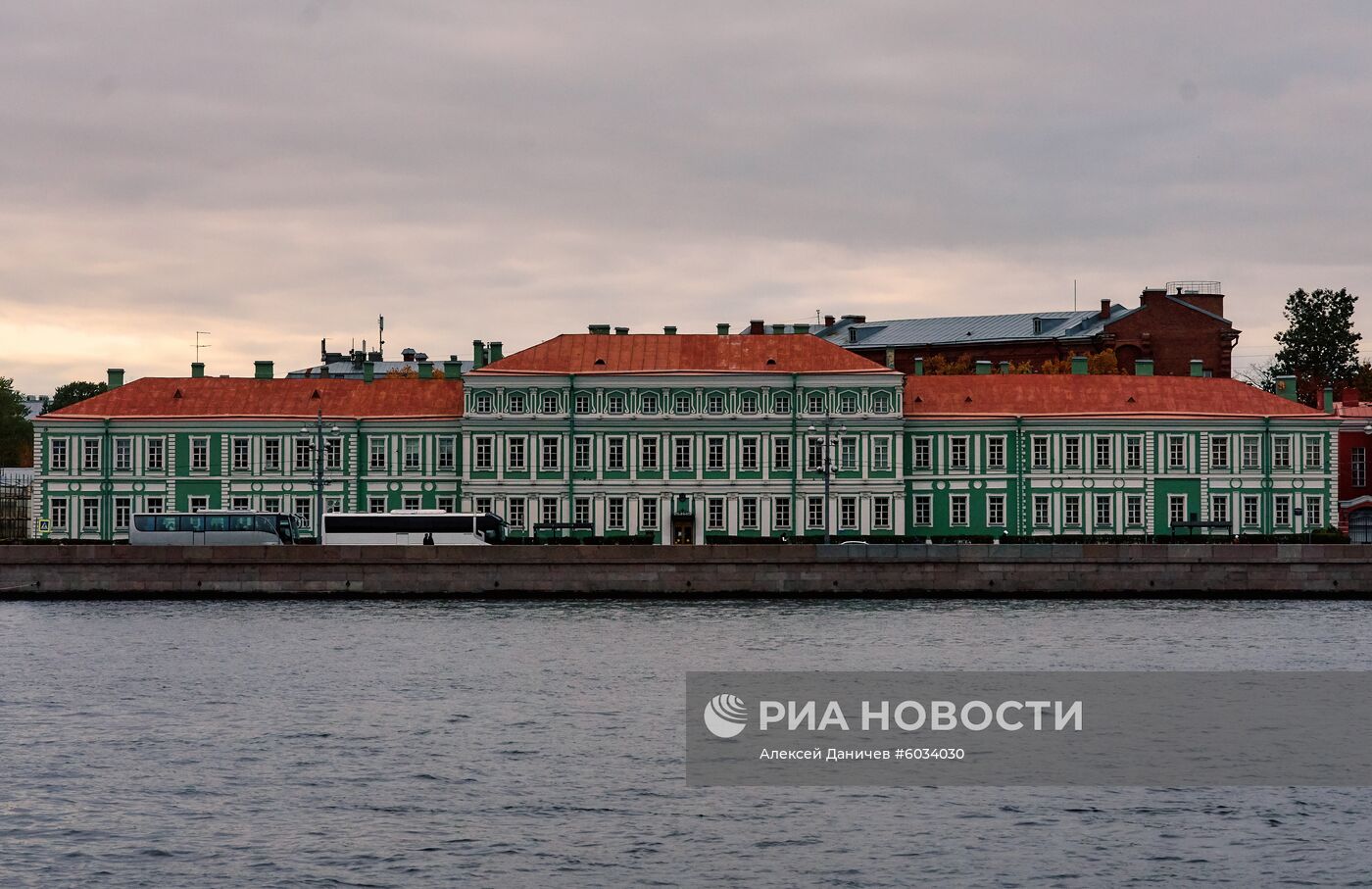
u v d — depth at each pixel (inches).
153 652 4079.7
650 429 6333.7
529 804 2667.3
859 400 6323.8
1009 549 5246.1
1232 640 4276.6
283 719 3267.7
